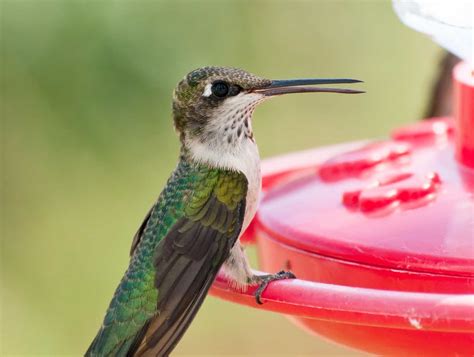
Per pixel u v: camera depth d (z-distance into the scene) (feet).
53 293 48.03
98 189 46.80
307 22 46.68
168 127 45.01
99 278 48.01
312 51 46.83
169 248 22.06
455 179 22.95
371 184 23.13
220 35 44.83
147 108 44.55
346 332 20.85
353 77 47.62
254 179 23.11
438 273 19.47
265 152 48.65
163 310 21.48
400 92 47.73
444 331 18.12
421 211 21.34
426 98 36.14
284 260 22.35
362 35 47.26
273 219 23.18
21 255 47.96
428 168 23.94
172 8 43.88
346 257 20.65
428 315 17.66
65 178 46.75
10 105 44.91
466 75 24.00
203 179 22.80
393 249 20.02
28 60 43.78
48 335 47.57
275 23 46.34
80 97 44.39
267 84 23.15
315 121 48.80
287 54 46.52
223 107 23.21
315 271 21.36
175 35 43.96
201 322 49.60
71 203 47.47
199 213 22.39
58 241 47.96
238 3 45.32
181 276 21.71
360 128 48.39
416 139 26.55
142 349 21.40
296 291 19.39
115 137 45.52
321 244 21.15
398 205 21.79
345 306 18.38
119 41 43.42
